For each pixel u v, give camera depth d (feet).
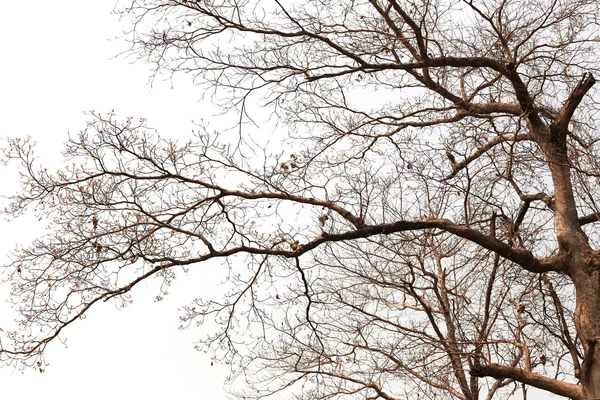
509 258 29.55
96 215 29.32
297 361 36.83
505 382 36.88
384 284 37.83
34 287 29.22
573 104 30.09
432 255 39.73
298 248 30.81
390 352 34.24
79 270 29.22
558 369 33.83
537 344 32.78
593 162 28.17
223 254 30.32
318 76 32.53
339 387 37.45
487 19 30.76
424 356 31.58
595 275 29.07
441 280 39.29
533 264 29.48
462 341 29.58
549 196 32.71
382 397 36.91
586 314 28.55
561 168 30.91
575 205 30.60
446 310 35.96
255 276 32.30
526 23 32.14
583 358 29.81
